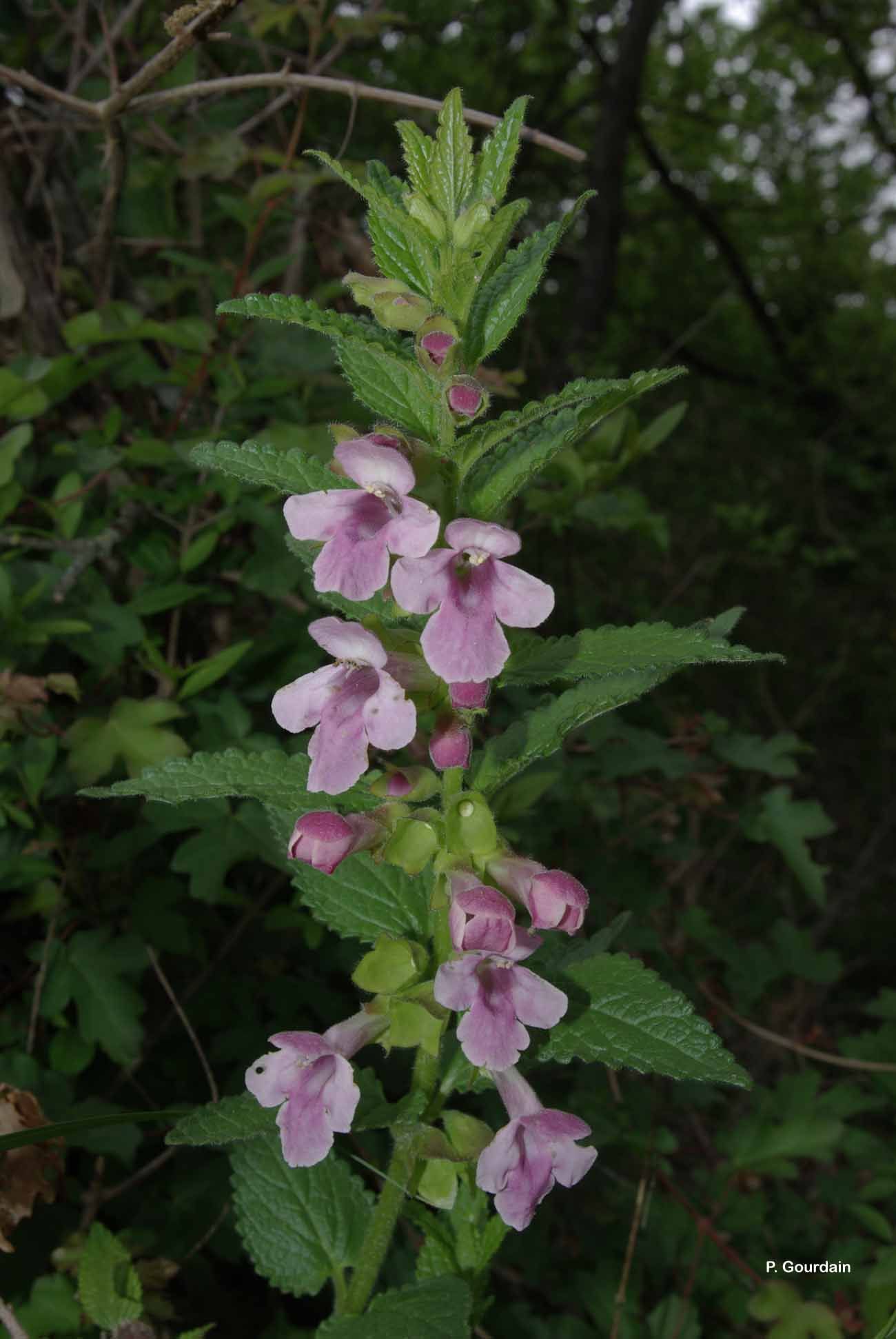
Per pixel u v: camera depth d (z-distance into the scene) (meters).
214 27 0.38
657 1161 0.49
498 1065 0.24
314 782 0.25
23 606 0.39
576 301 1.55
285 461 0.27
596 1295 0.45
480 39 1.60
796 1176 0.48
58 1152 0.31
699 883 0.68
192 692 0.42
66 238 0.53
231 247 0.68
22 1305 0.36
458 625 0.24
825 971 0.56
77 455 0.46
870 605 1.68
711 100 2.35
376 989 0.27
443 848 0.27
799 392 2.11
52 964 0.40
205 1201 0.40
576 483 0.50
